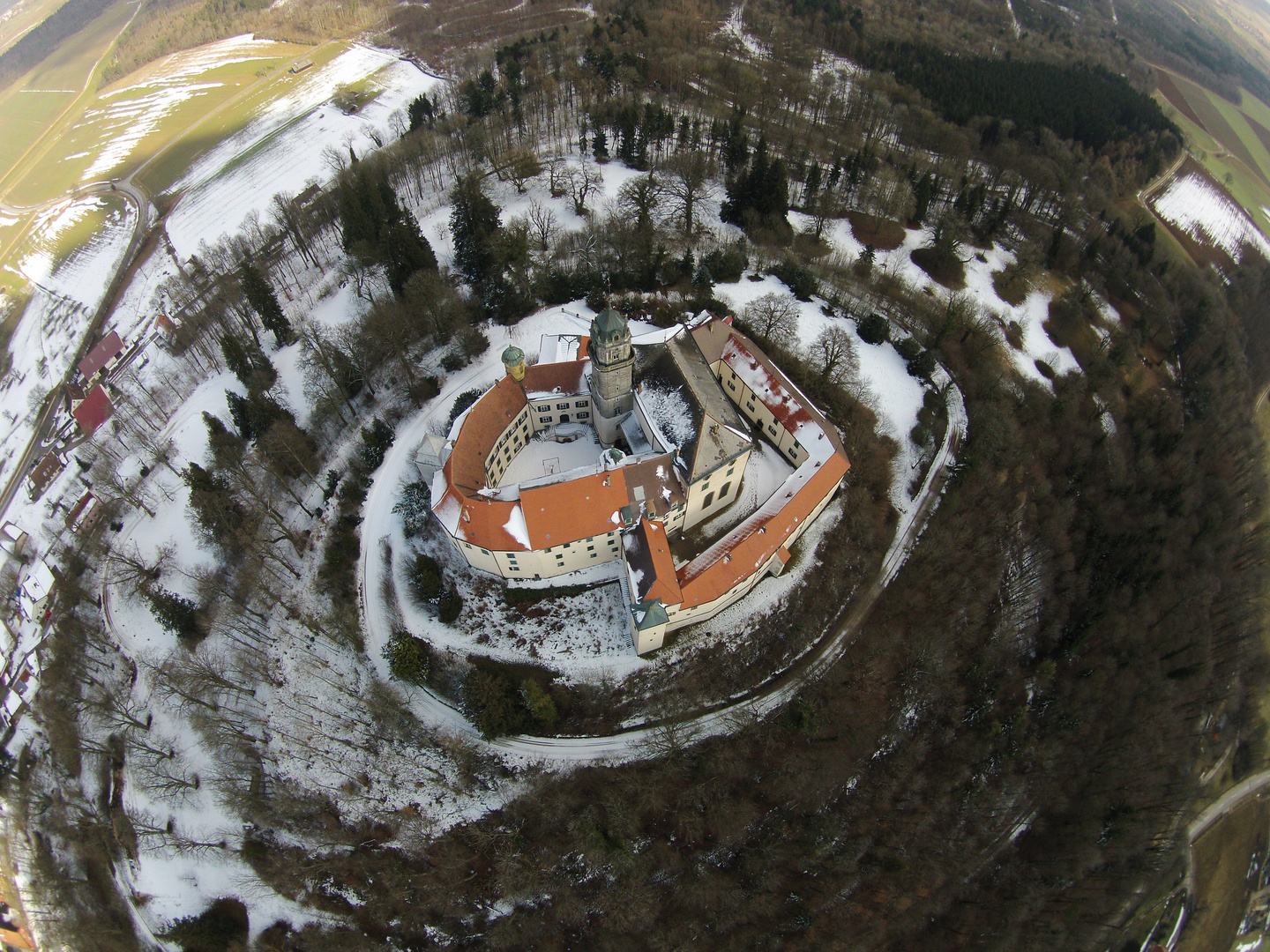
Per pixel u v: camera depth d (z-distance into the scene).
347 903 70.25
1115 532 97.38
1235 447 115.75
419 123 152.88
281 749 76.94
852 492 90.50
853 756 75.75
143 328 134.38
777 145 149.50
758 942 66.94
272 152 180.25
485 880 69.69
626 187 127.00
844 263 120.12
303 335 111.88
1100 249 137.88
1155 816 82.62
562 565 80.88
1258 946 84.56
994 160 152.62
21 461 118.56
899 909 70.38
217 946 67.62
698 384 80.88
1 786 80.25
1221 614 99.38
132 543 97.44
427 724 76.88
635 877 68.44
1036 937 74.44
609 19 189.25
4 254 166.12
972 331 108.94
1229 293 144.12
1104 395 113.50
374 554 88.19
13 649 92.94
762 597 82.31
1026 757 81.94
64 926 70.31
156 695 82.88
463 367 105.62
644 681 77.44
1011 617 88.69
